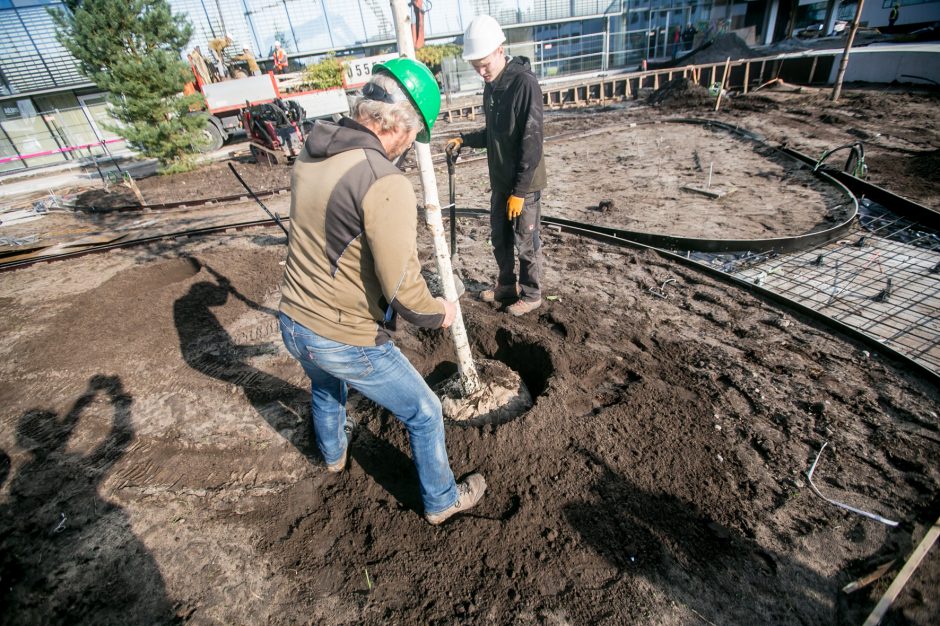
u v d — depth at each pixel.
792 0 23.42
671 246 4.99
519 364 3.58
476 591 2.01
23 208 9.77
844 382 2.99
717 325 3.69
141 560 2.26
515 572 2.06
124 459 2.88
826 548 2.08
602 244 5.26
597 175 7.80
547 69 22.47
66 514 2.54
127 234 7.29
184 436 3.01
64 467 2.86
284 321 1.90
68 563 2.28
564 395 2.94
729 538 2.14
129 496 2.62
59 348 4.10
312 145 1.67
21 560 2.32
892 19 20.91
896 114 9.27
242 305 4.55
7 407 3.43
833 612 1.87
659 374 3.19
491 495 2.42
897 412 2.74
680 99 13.32
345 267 1.68
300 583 2.11
